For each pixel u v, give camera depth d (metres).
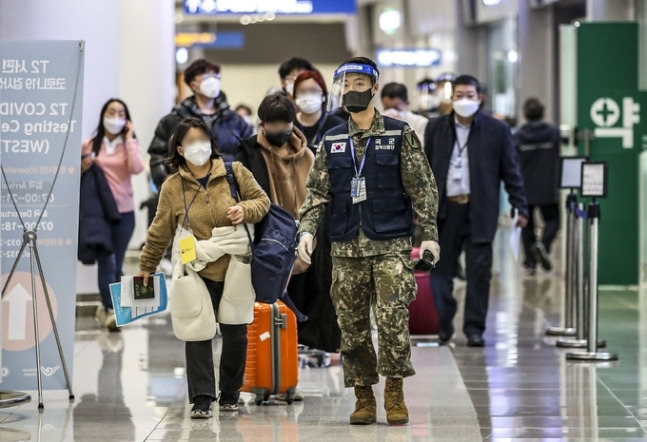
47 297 10.27
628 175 18.62
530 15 34.62
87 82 16.23
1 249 10.22
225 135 13.48
